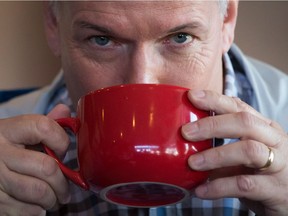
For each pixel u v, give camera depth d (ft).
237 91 4.12
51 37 3.61
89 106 2.21
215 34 3.00
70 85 3.28
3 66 6.01
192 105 2.17
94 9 2.65
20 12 5.95
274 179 2.38
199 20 2.73
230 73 3.99
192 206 3.59
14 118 2.49
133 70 2.74
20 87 6.05
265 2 5.09
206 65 2.97
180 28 2.67
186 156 2.14
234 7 3.34
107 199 2.38
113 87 2.13
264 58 5.16
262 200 2.43
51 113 2.73
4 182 2.45
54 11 3.35
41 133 2.42
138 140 2.08
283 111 4.00
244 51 5.18
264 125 2.29
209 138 2.18
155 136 2.08
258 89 4.14
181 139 2.12
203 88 3.03
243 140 2.24
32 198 2.46
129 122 2.09
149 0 2.58
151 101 2.10
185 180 2.18
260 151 2.22
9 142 2.46
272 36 5.13
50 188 2.48
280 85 4.26
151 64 2.75
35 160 2.41
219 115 2.20
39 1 5.90
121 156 2.10
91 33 2.77
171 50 2.79
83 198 3.74
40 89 5.04
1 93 5.28
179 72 2.85
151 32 2.64
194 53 2.86
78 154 2.32
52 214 3.71
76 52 2.96
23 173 2.43
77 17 2.76
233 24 3.43
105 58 2.87
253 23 5.14
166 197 2.39
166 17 2.61
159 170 2.11
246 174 2.46
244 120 2.22
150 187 2.30
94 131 2.17
